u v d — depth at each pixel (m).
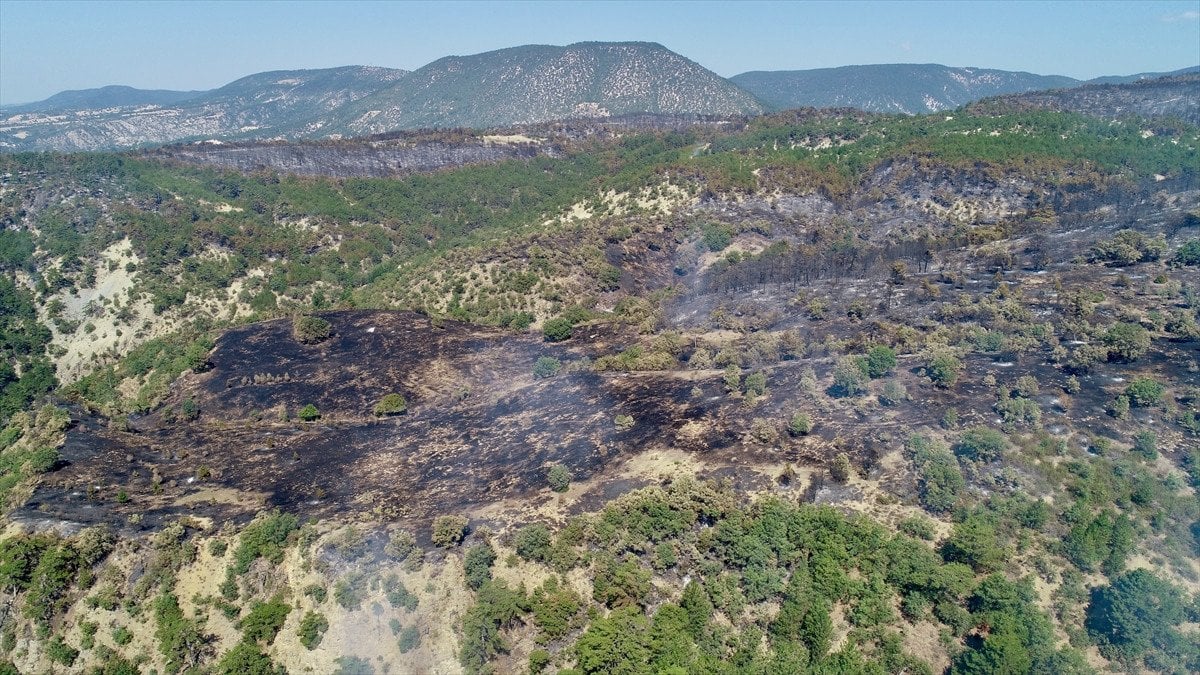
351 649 50.56
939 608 49.84
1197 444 61.50
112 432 81.50
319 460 75.06
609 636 47.94
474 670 48.97
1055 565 52.41
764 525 56.03
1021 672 43.97
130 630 52.69
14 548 55.41
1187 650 45.50
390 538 58.12
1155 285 96.25
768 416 71.69
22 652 51.62
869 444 64.81
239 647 50.78
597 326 114.88
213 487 69.50
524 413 81.94
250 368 104.56
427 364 103.88
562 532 57.78
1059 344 80.81
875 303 105.88
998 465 60.72
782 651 47.41
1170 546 52.94
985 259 120.38
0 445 81.19
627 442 70.81
